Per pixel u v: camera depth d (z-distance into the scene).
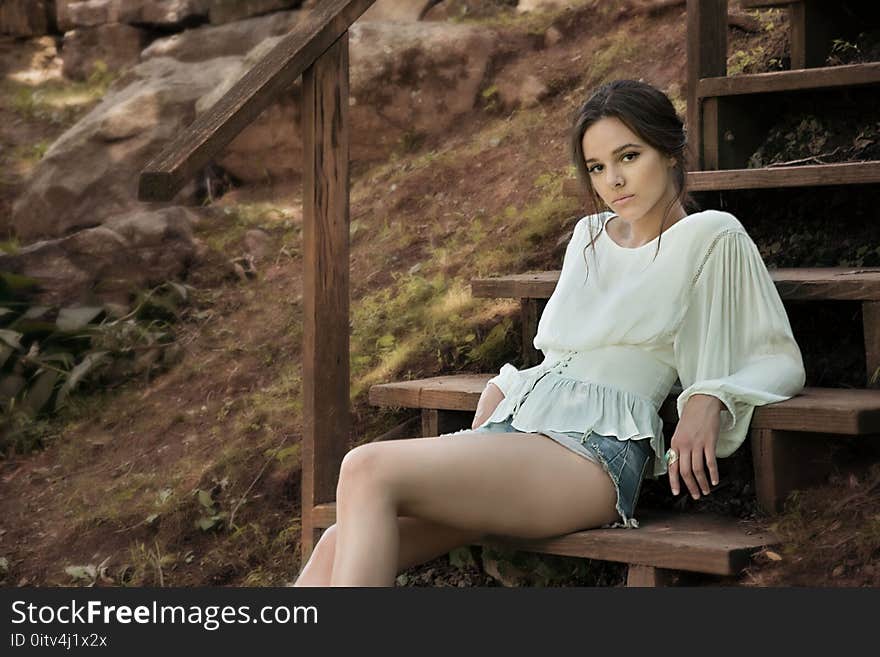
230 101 3.57
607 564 3.39
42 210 6.47
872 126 4.31
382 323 4.86
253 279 5.80
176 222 5.97
